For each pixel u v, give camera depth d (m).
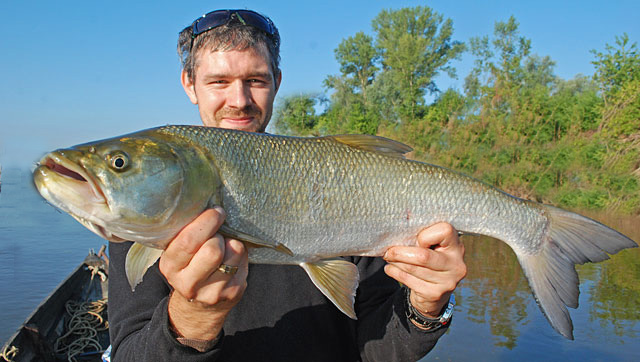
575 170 6.13
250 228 0.65
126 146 0.58
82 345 1.53
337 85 13.60
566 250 0.77
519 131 6.90
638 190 5.53
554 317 0.75
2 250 4.00
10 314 2.30
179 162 0.60
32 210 7.21
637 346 1.68
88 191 0.57
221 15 0.81
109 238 0.60
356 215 0.70
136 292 0.66
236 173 0.64
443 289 0.64
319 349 0.69
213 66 0.80
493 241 3.79
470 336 1.79
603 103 7.10
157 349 0.54
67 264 3.46
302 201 0.68
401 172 0.73
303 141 0.70
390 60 12.48
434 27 12.73
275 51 0.87
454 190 0.75
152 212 0.58
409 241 0.73
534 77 12.35
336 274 0.70
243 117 0.82
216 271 0.54
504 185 6.29
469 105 8.42
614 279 2.62
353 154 0.71
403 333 0.68
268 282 0.70
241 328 0.67
